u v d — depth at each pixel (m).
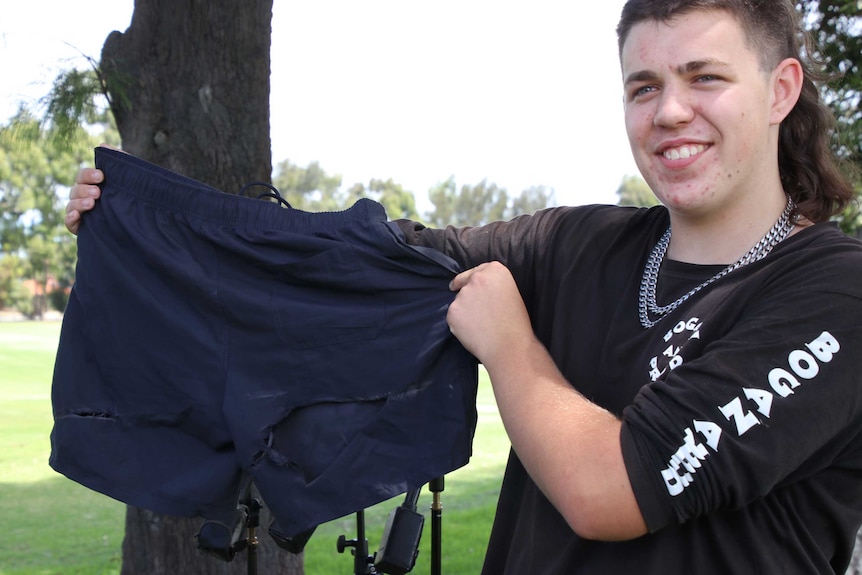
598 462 1.38
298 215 1.95
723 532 1.42
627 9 1.58
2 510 7.28
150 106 3.29
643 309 1.62
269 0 3.36
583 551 1.53
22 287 57.19
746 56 1.48
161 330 1.96
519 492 1.80
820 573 1.44
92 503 7.59
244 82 3.32
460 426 1.85
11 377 19.62
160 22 3.26
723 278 1.52
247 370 1.92
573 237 1.83
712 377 1.35
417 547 1.92
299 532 1.82
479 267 1.81
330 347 1.90
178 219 1.97
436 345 1.86
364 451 1.85
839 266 1.41
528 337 1.65
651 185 1.58
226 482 1.90
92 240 2.02
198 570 3.41
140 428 1.96
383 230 1.91
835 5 3.30
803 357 1.35
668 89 1.50
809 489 1.44
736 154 1.50
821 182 1.62
